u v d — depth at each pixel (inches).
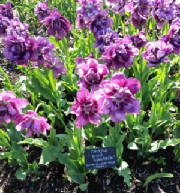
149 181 22.0
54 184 24.6
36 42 21.8
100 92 17.5
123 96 16.7
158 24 29.3
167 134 27.6
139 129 25.2
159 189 23.4
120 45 21.6
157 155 26.4
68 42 45.7
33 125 20.4
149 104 32.8
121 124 28.1
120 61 22.1
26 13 56.2
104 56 22.3
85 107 18.2
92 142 26.6
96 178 24.8
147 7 29.7
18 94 30.3
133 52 22.3
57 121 29.4
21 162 24.9
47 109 27.2
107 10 28.6
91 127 25.2
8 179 25.5
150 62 22.9
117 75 17.5
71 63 36.7
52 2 56.0
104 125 27.1
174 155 26.3
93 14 27.9
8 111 19.2
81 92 17.8
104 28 28.3
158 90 27.6
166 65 26.5
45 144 24.7
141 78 31.1
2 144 24.8
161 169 25.1
